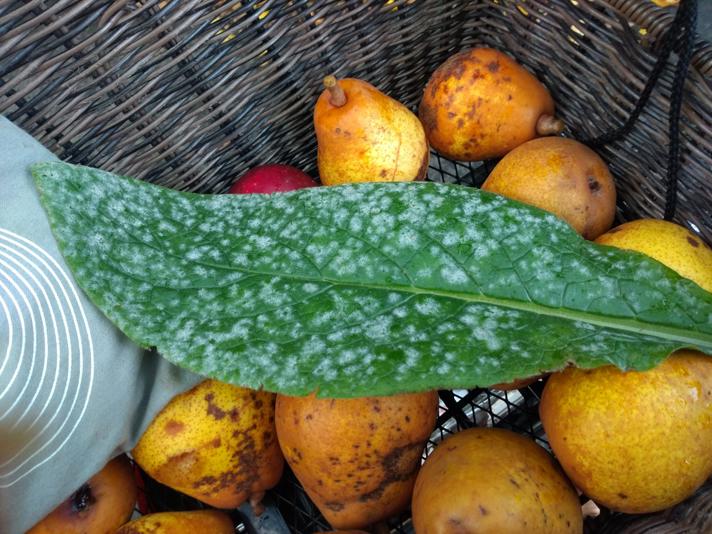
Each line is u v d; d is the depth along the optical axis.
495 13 0.31
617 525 0.22
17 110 0.22
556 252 0.20
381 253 0.20
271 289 0.20
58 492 0.21
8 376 0.19
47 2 0.21
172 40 0.24
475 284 0.20
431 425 0.23
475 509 0.19
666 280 0.19
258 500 0.26
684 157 0.25
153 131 0.26
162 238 0.22
